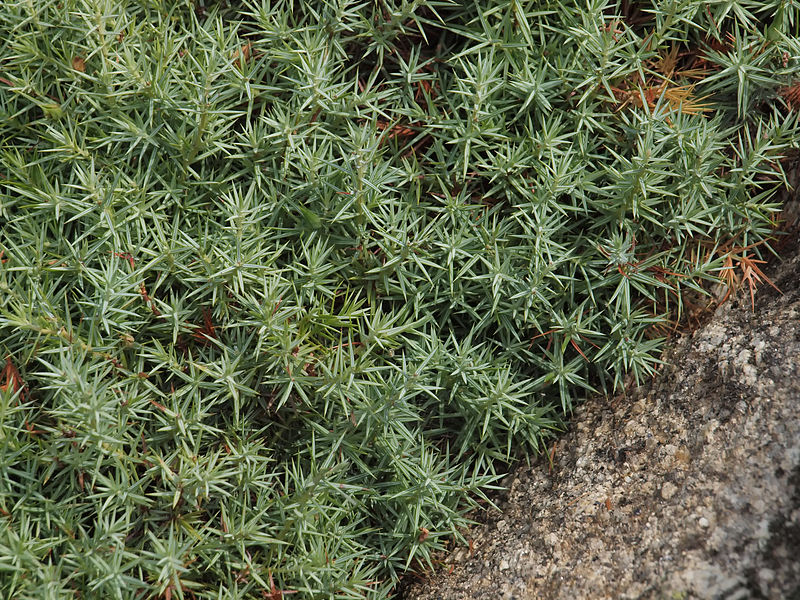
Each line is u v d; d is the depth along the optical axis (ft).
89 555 2.77
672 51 2.97
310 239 2.92
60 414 2.77
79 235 2.93
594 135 2.99
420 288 2.94
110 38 2.88
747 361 2.84
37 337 2.82
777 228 2.95
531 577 2.85
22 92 2.89
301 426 2.94
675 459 2.83
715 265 2.92
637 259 2.97
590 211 2.98
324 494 2.87
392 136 3.00
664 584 2.72
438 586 2.93
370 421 2.89
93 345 2.86
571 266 2.94
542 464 2.98
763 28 2.99
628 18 3.01
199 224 2.91
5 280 2.86
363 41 3.00
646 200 2.91
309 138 2.96
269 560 2.85
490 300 2.96
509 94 2.98
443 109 2.99
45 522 2.83
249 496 2.87
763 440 2.77
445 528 2.97
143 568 2.83
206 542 2.83
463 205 2.95
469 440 2.98
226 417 2.91
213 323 2.93
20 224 2.89
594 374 3.02
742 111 2.96
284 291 2.89
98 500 2.84
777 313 2.86
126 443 2.82
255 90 2.95
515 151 2.92
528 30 2.91
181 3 2.96
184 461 2.82
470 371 2.93
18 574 2.75
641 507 2.82
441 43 3.01
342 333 2.97
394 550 2.93
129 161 2.94
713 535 2.73
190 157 2.92
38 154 2.93
